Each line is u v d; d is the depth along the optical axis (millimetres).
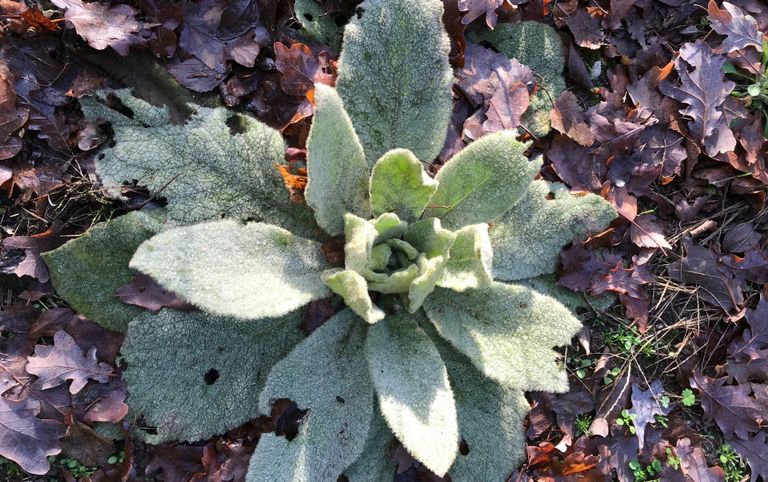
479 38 712
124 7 629
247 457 597
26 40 613
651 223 702
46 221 607
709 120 718
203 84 638
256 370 606
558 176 696
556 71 719
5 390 574
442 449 524
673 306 712
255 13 657
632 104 733
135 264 483
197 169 603
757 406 685
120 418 578
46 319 593
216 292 512
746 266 715
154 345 586
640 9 753
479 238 524
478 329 605
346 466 565
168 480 596
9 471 583
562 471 644
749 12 770
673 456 670
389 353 592
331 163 549
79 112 622
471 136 681
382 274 551
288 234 586
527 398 664
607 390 680
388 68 617
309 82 645
